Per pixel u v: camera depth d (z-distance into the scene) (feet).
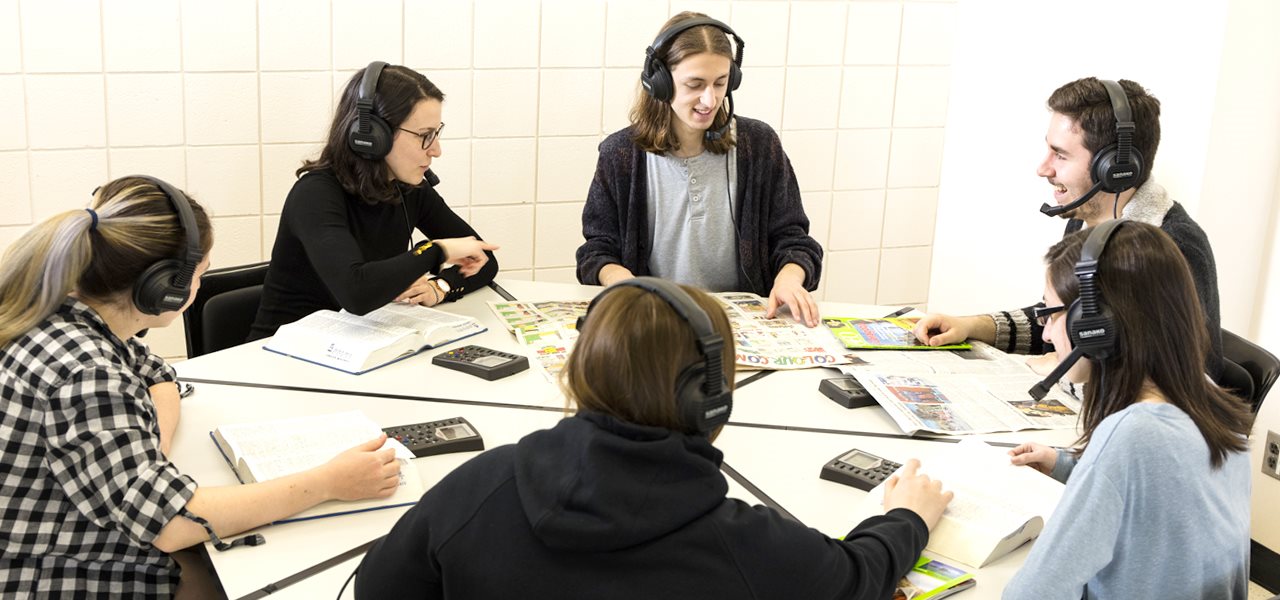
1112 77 9.61
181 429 5.68
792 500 5.02
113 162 9.53
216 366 6.65
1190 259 6.31
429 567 3.50
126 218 4.72
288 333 6.96
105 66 9.29
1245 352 6.34
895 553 3.99
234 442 5.27
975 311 11.67
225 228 10.02
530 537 3.32
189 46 9.47
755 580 3.38
